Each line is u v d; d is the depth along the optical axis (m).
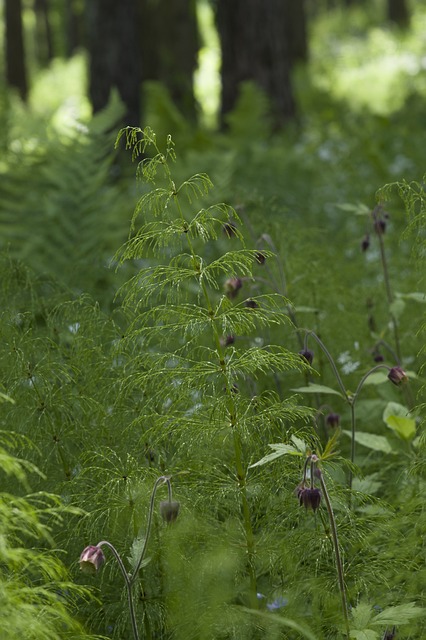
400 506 2.87
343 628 2.46
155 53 13.27
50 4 33.38
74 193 5.46
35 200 5.66
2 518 2.02
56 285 3.69
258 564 2.71
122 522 2.65
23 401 2.71
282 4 10.88
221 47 10.93
